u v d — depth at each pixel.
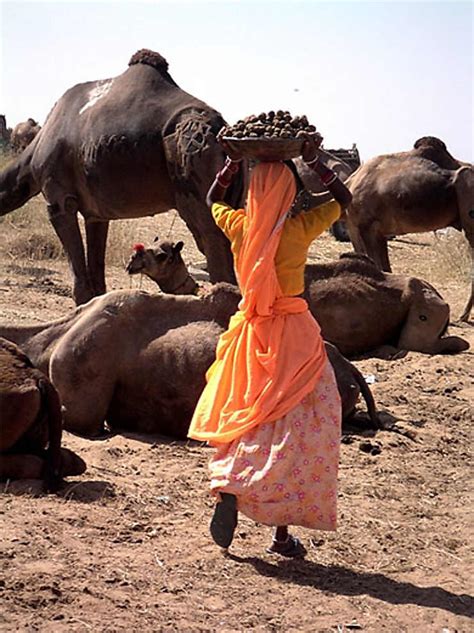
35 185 16.02
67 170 15.02
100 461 9.38
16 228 24.11
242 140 6.99
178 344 10.24
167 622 6.29
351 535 8.12
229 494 6.96
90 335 10.28
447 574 7.51
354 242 19.94
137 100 14.12
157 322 10.45
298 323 7.08
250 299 7.03
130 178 14.10
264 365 6.95
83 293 15.46
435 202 19.05
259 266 6.98
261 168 7.07
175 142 13.56
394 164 19.48
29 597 6.36
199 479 9.12
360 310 14.67
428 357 14.59
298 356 7.00
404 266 26.59
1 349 8.71
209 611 6.55
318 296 14.59
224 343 7.21
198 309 10.46
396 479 9.66
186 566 7.20
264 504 6.89
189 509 8.35
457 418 12.02
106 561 7.11
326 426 6.97
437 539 8.22
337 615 6.66
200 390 10.15
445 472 10.05
